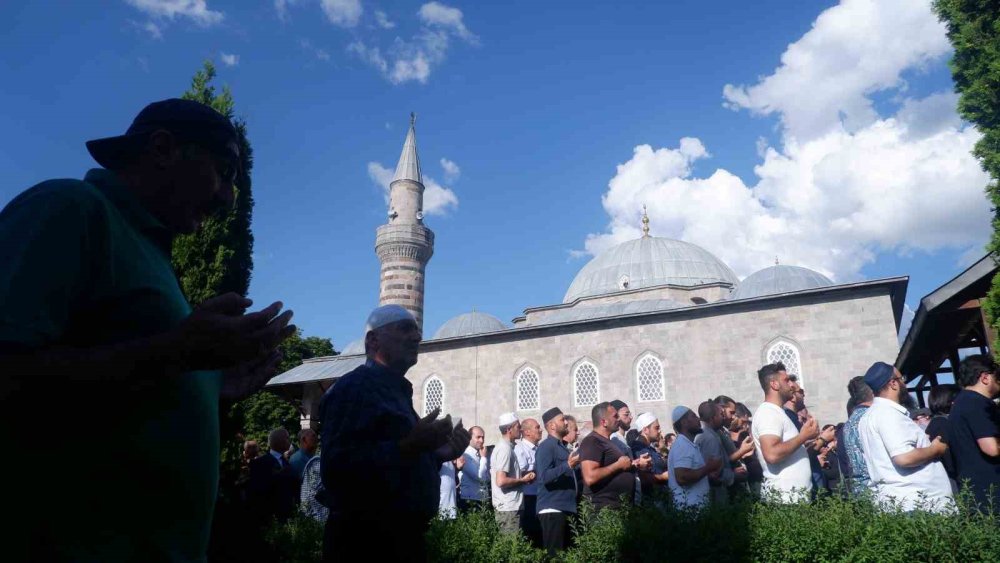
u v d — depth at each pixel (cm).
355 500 403
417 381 4259
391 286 5697
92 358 163
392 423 419
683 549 654
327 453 413
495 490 1064
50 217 175
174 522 192
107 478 177
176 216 234
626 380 3650
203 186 234
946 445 664
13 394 153
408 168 6091
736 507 683
